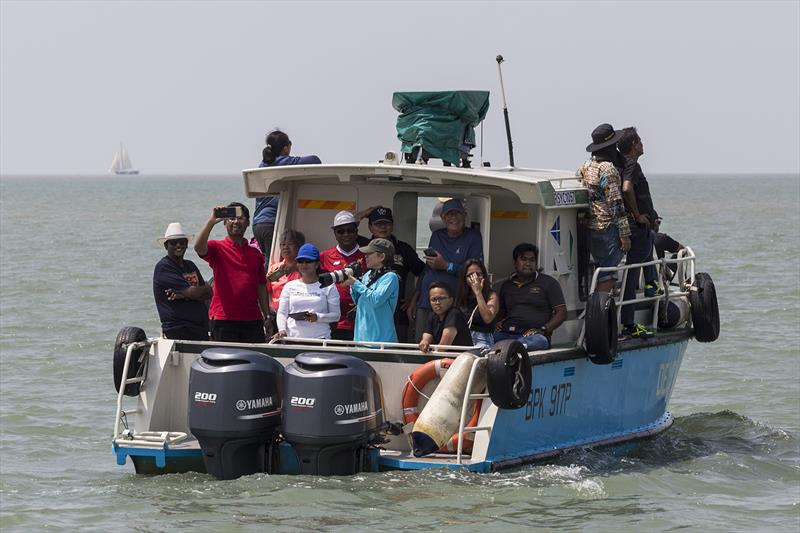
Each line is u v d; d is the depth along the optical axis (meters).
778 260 99.69
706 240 129.88
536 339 27.67
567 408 28.72
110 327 60.66
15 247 125.88
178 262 29.38
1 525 24.95
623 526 24.55
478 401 26.19
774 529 24.89
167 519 24.33
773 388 43.78
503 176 28.03
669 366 33.97
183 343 27.53
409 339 29.55
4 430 36.84
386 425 25.94
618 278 30.59
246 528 23.59
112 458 33.22
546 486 26.20
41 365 49.12
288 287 28.30
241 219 29.20
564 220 29.80
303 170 30.33
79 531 24.28
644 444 32.78
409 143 30.91
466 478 25.55
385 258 27.64
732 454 32.34
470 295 28.52
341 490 25.19
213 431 25.17
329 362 25.00
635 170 30.95
